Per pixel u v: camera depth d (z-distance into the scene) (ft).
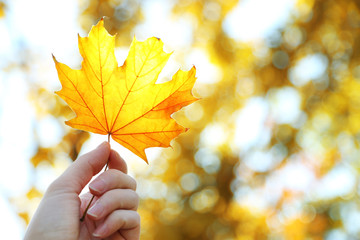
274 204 20.74
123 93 3.80
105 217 3.88
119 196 3.85
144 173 23.63
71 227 3.73
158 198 23.62
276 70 22.35
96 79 3.72
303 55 22.75
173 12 21.30
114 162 4.30
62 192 3.91
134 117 3.88
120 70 3.75
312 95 22.66
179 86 3.79
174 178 23.94
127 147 4.02
